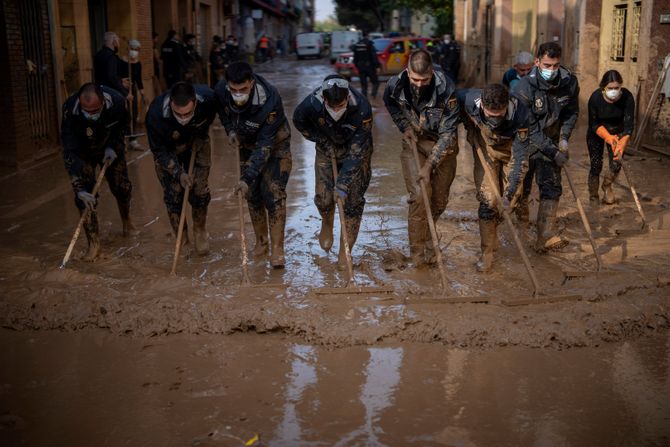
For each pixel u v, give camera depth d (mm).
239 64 5449
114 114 6168
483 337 4551
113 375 4211
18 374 4242
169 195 6230
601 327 4621
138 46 12547
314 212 7840
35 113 10844
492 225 5793
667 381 4090
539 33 17797
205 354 4457
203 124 5965
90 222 6199
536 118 6258
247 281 5441
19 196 8648
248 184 5602
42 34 11094
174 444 3500
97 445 3510
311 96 5609
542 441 3500
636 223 7191
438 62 25047
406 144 5930
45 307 4953
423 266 5961
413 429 3615
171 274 5586
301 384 4082
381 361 4352
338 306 4957
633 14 12578
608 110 7668
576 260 6121
